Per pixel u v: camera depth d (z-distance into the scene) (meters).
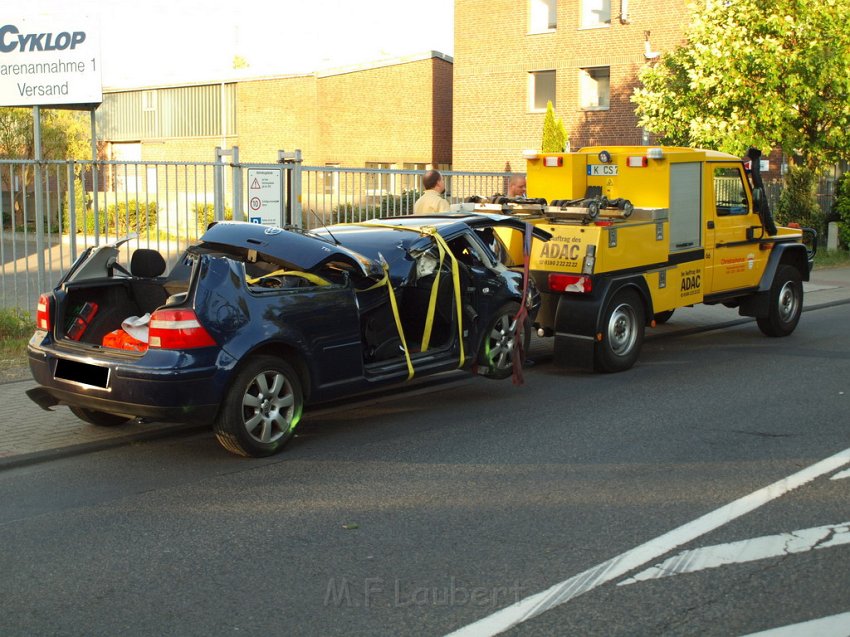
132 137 36.38
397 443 6.93
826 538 4.93
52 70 13.70
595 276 9.05
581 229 9.05
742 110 21.11
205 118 34.56
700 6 21.70
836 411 7.77
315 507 5.54
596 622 3.98
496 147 32.97
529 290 8.52
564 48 31.05
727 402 8.14
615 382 9.05
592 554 4.74
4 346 9.98
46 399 6.77
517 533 5.05
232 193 11.46
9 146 30.53
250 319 6.32
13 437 6.99
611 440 6.95
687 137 22.31
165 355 6.02
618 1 29.78
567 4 30.81
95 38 13.45
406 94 35.53
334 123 33.38
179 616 4.10
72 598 4.30
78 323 6.92
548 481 5.97
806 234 12.59
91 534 5.13
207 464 6.44
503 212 9.60
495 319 8.12
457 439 7.03
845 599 4.20
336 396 6.95
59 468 6.38
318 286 6.84
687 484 5.87
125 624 4.03
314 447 6.84
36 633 3.95
